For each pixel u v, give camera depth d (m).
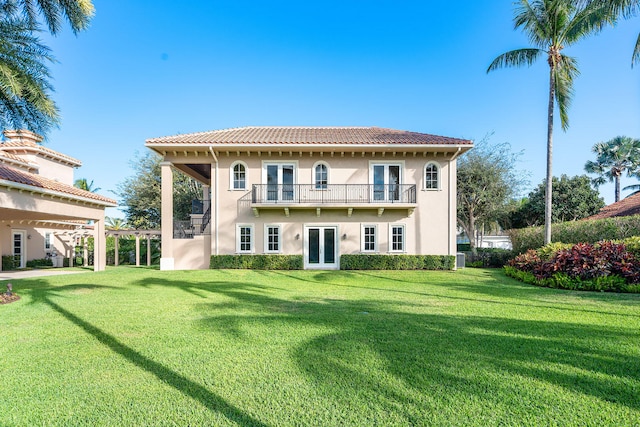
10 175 12.27
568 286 10.77
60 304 8.19
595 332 5.72
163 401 3.44
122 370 4.19
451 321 6.49
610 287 10.27
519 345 5.05
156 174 31.44
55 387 3.75
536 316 6.93
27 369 4.23
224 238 17.59
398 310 7.52
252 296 9.38
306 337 5.46
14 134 11.37
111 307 7.83
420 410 3.26
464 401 3.42
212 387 3.73
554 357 4.57
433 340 5.29
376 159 17.84
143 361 4.47
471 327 6.05
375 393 3.58
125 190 31.50
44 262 22.34
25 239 21.31
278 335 5.57
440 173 17.83
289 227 17.72
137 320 6.61
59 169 22.08
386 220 17.73
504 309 7.61
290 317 6.82
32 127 9.11
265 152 17.72
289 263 17.08
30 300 8.72
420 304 8.23
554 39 14.94
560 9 14.32
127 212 32.44
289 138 17.89
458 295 9.59
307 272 15.73
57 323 6.39
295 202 17.28
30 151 19.80
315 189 17.70
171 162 17.48
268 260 17.08
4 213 15.71
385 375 4.01
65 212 15.04
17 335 5.61
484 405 3.35
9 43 7.98
